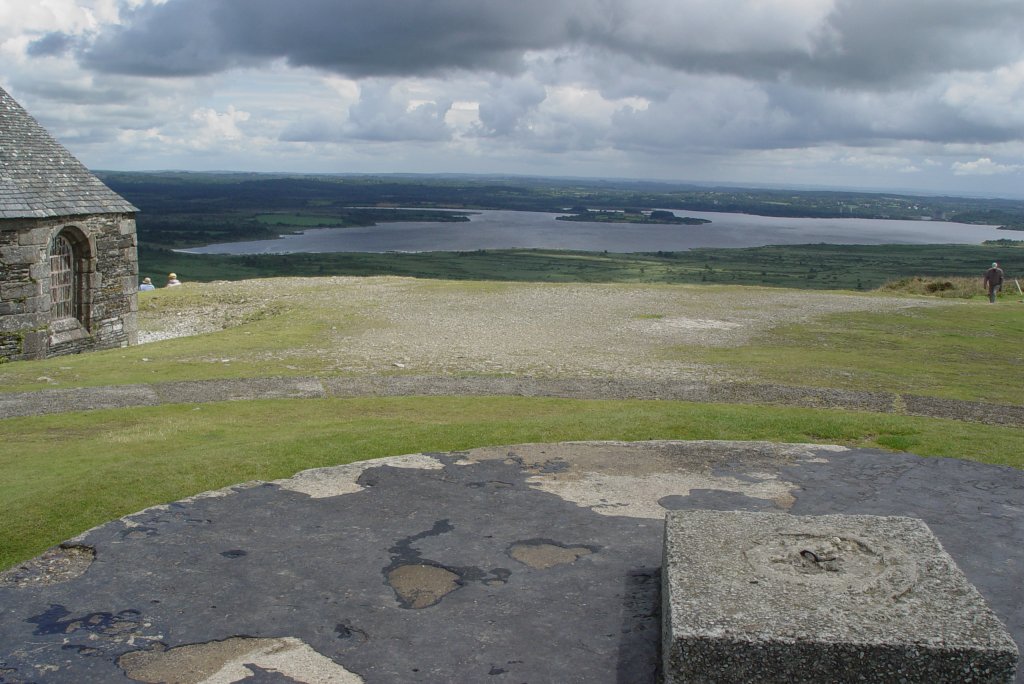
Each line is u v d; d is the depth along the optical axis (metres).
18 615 4.78
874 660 3.75
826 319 21.61
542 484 6.94
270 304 24.66
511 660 4.36
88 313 20.23
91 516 6.44
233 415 11.19
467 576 5.28
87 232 19.88
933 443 8.55
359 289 27.52
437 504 6.47
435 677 4.21
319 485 6.87
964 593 4.23
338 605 4.91
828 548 4.71
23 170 18.86
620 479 7.09
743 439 8.81
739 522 5.06
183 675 4.20
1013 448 8.40
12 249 17.80
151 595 5.02
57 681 4.15
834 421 9.59
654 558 5.55
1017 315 22.39
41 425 10.66
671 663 3.88
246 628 4.66
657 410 10.48
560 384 13.48
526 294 26.48
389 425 9.76
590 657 4.40
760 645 3.79
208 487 7.02
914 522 5.07
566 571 5.36
